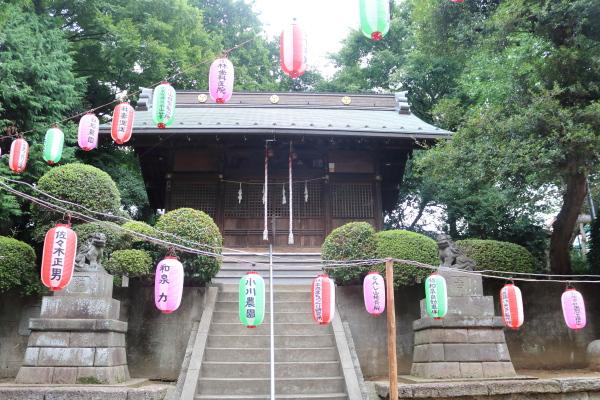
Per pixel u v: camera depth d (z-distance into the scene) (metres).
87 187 10.89
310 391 8.10
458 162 11.14
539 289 11.76
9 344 9.87
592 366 10.82
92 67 20.09
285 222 15.84
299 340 9.33
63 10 18.94
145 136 14.52
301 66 6.76
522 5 11.36
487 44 12.64
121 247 10.50
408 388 7.60
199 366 8.23
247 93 19.19
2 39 12.68
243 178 16.20
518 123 10.20
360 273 10.35
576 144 9.73
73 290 8.23
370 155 16.20
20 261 9.93
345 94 19.39
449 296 9.10
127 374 8.78
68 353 7.75
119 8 18.95
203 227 10.33
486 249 11.64
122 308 10.02
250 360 8.84
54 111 13.54
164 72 19.73
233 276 13.45
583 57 10.73
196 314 10.11
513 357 11.15
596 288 12.12
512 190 12.16
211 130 14.13
